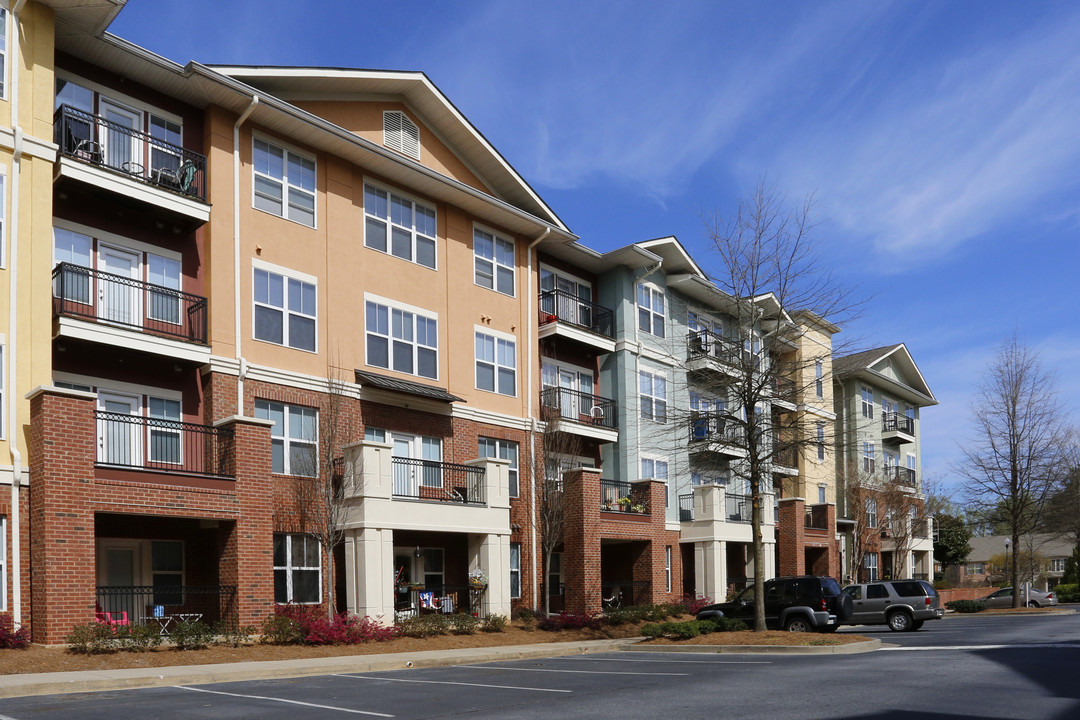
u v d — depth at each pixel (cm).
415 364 2744
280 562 2289
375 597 2298
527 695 1346
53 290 1970
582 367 3447
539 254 3362
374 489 2339
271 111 2380
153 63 2169
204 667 1689
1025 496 4378
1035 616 3784
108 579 2045
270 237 2409
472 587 2612
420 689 1440
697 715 1114
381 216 2734
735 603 2598
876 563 5178
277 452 2341
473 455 2873
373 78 2714
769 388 2844
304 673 1728
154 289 2100
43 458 1769
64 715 1166
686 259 3731
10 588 1781
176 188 2170
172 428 2133
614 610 3027
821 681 1418
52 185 1972
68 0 1956
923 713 1088
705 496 3625
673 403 3672
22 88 1938
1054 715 1054
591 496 3038
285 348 2392
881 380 5362
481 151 3033
